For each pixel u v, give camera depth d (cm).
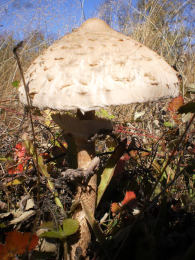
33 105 21
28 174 29
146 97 20
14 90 58
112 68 20
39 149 37
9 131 43
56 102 20
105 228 27
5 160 32
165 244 18
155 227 19
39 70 22
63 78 20
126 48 22
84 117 25
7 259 18
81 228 23
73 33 24
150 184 29
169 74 23
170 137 36
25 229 24
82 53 21
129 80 20
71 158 29
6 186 28
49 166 32
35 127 46
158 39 60
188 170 29
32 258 20
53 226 21
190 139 34
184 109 21
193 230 18
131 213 25
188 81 52
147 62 22
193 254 13
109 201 30
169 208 23
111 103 19
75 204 23
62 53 21
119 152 23
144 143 39
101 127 23
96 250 22
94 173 24
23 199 26
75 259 22
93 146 25
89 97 19
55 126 41
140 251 14
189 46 57
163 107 47
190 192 29
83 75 20
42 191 29
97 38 22
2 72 68
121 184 31
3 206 27
